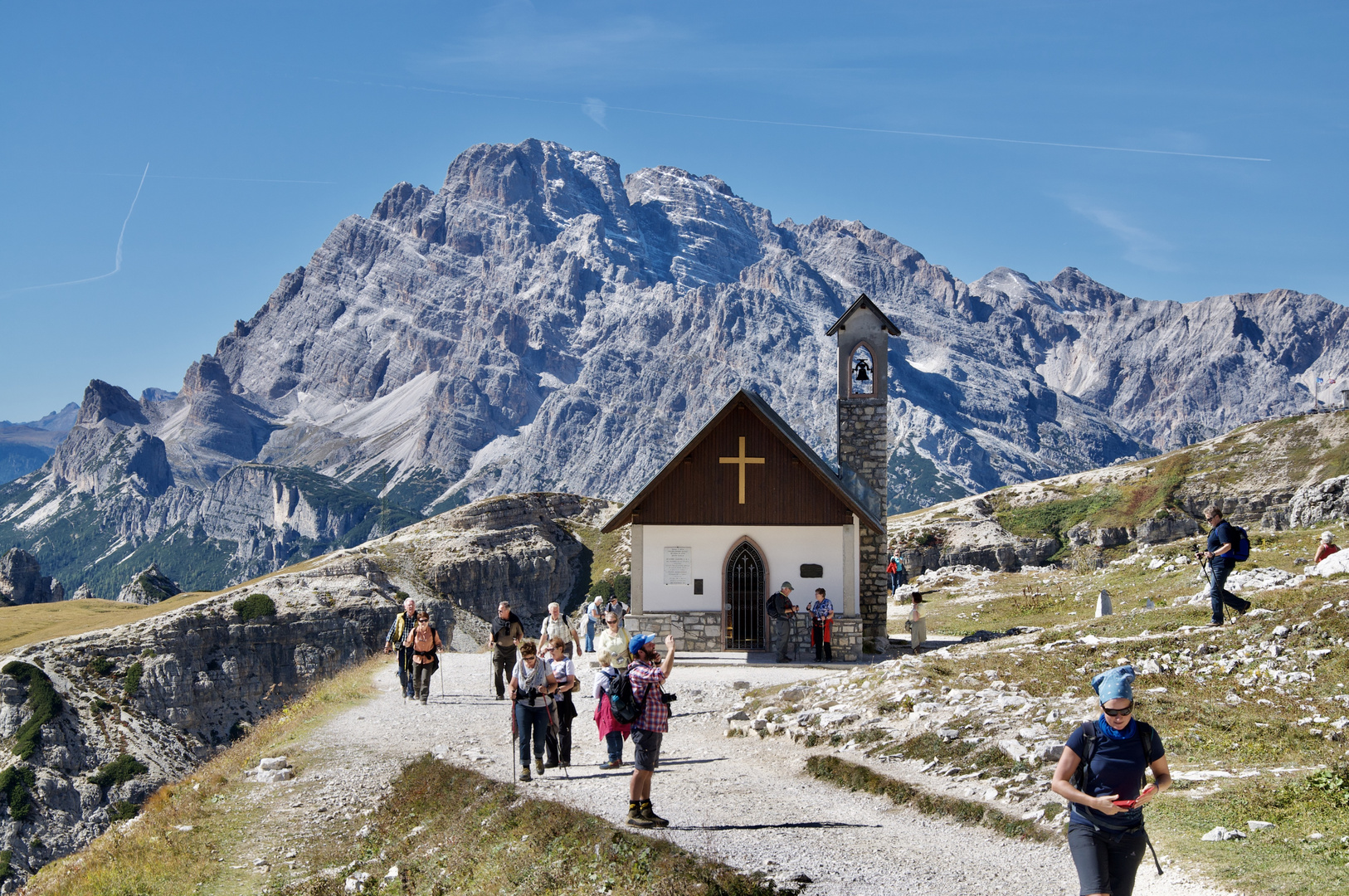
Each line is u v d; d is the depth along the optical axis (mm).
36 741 127750
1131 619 31875
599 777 19906
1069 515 163000
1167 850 12539
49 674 139875
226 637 158375
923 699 22812
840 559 41281
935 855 13859
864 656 41875
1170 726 19250
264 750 26469
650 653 15953
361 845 18859
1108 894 9695
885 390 46281
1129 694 9609
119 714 139125
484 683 36000
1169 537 148625
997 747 18219
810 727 22828
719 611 41594
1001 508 170000
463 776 20578
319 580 178875
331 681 40625
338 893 16672
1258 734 18281
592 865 14328
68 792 125125
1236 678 23266
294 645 163375
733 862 13688
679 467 41938
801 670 36656
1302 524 92750
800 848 14281
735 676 34625
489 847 16578
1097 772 9781
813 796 17641
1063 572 63625
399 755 24172
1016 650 28328
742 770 20234
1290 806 13500
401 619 32656
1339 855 11422
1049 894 12102
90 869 19766
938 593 62875
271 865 18141
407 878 16719
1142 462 175875
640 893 13086
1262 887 10930
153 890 17594
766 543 41531
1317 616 24906
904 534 145375
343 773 23141
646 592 41812
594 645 43938
